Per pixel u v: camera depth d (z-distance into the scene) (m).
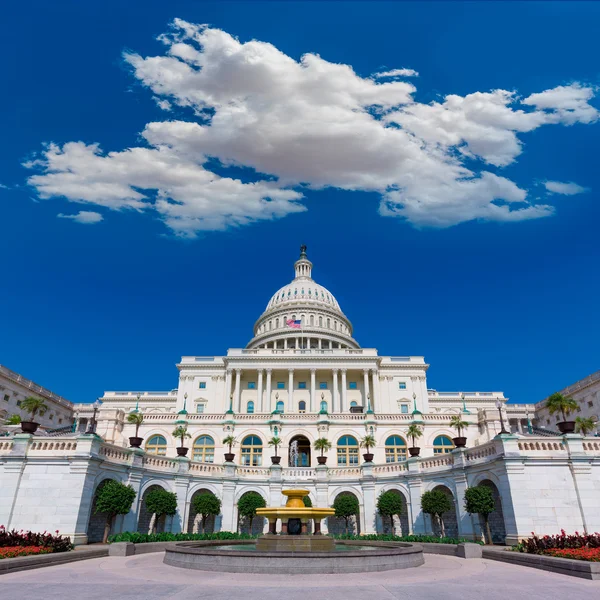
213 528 32.88
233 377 77.81
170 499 28.70
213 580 12.80
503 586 12.27
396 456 45.72
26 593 10.85
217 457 45.31
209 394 78.56
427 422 46.84
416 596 10.78
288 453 45.53
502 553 18.38
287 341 95.56
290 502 20.70
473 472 27.55
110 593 10.86
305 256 128.38
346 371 76.25
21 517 23.55
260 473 36.28
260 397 74.06
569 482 23.92
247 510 32.69
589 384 62.00
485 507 25.14
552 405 41.88
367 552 15.34
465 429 46.47
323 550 17.92
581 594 11.23
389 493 32.34
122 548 19.97
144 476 29.78
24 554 16.25
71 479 24.31
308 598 10.39
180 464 32.44
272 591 11.19
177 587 11.67
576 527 23.03
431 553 23.09
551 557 15.67
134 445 31.19
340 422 46.75
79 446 25.12
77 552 17.77
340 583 12.43
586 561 14.32
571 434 25.00
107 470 26.81
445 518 31.33
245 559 14.37
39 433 40.56
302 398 76.00
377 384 75.38
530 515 23.27
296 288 111.69
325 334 96.38
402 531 32.84
